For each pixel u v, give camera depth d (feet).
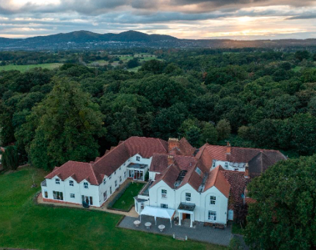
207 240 141.18
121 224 155.94
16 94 341.21
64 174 176.35
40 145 210.59
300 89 323.78
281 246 112.06
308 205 107.86
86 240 144.46
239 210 150.92
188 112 296.10
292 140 240.12
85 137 209.56
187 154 207.21
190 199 153.89
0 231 153.79
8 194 193.77
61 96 205.26
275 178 119.96
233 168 196.34
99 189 169.68
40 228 154.81
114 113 250.57
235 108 287.48
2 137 278.46
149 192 159.33
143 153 210.18
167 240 142.31
